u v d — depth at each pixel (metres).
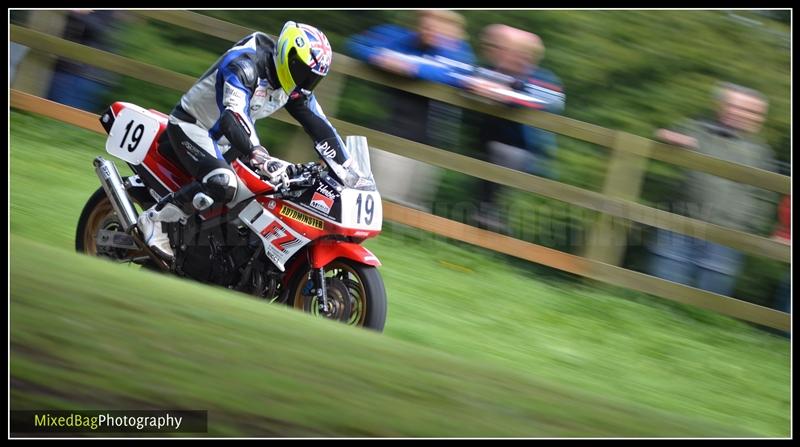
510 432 9.20
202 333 10.19
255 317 11.69
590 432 9.74
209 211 17.77
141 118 18.84
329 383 9.44
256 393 8.73
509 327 21.55
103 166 18.53
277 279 17.84
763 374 21.73
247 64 17.19
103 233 18.78
